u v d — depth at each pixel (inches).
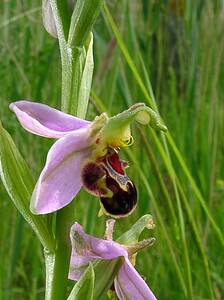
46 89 5.9
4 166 2.8
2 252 5.2
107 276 2.9
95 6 2.9
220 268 5.2
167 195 4.3
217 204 5.9
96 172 2.8
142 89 4.4
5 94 5.8
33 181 2.8
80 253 2.9
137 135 5.6
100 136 2.8
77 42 2.9
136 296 2.9
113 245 2.9
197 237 4.3
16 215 5.1
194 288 5.0
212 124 5.8
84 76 3.0
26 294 5.3
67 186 2.7
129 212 2.8
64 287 2.9
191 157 5.5
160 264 5.1
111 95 4.8
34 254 5.3
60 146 2.7
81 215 5.3
